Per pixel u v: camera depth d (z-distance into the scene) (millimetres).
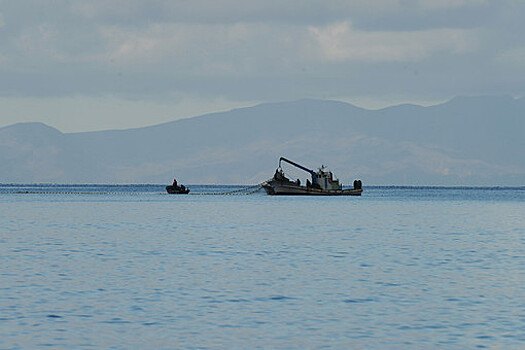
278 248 199000
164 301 115875
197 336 93875
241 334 95062
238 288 128625
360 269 154875
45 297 119062
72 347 88688
